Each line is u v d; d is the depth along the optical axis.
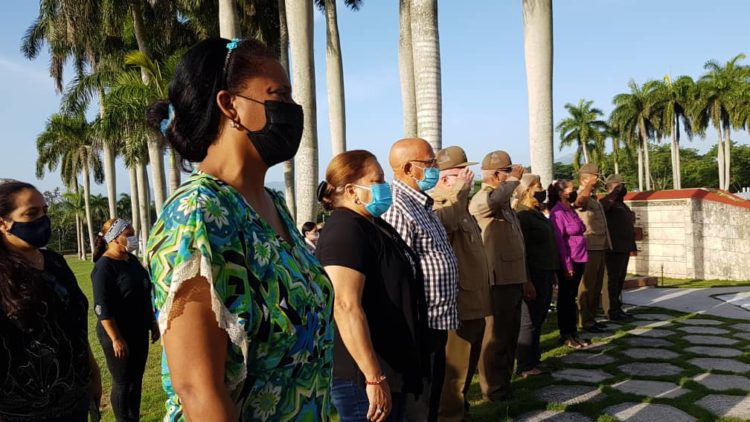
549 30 8.19
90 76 21.86
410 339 2.80
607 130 56.78
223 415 1.12
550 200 6.82
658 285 11.17
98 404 3.05
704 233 11.87
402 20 13.39
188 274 1.12
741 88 44.50
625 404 4.46
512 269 4.59
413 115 13.30
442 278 3.40
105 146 28.28
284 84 1.40
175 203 1.22
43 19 21.55
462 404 4.02
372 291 2.77
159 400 5.48
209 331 1.14
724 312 8.08
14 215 2.58
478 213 4.62
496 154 4.83
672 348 6.16
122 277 4.31
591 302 7.26
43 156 39.75
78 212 52.62
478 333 4.02
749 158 64.38
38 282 2.53
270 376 1.26
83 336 2.74
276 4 21.17
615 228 7.85
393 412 2.80
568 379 5.17
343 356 2.80
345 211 2.86
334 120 15.05
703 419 4.08
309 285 1.39
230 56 1.35
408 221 3.36
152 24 21.02
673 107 47.88
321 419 1.41
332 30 15.07
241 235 1.24
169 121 1.41
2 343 2.37
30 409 2.44
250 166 1.38
